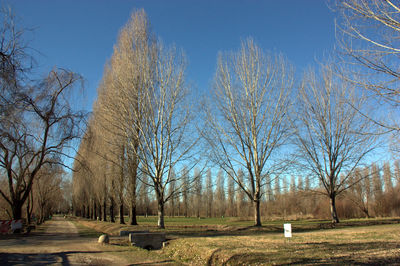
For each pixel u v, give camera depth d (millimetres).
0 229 21953
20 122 14844
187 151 25062
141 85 25031
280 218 46188
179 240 15344
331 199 27562
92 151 22297
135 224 29438
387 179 40500
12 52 11688
